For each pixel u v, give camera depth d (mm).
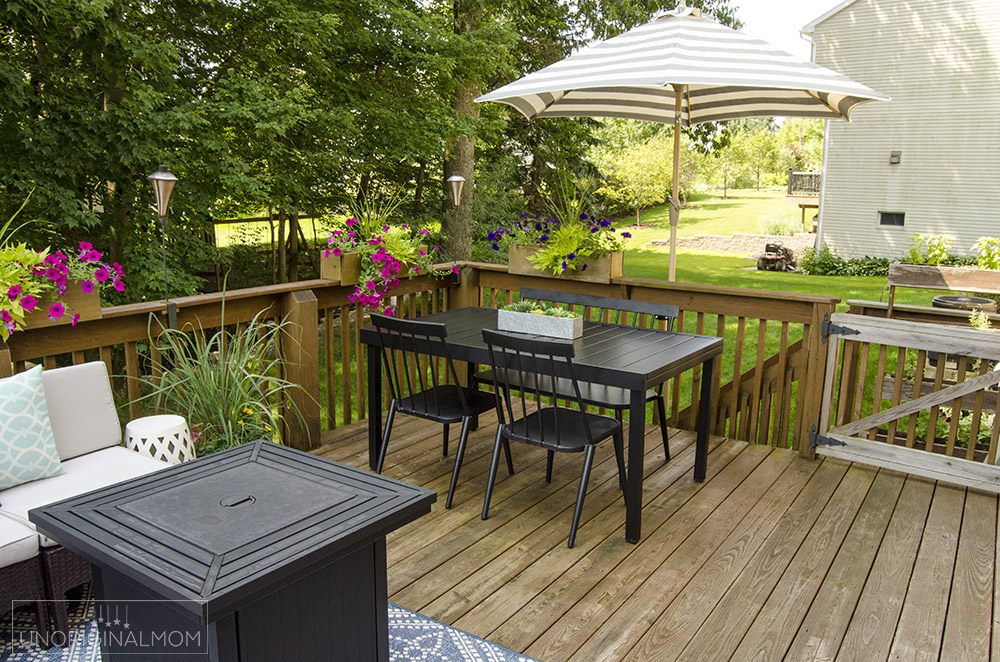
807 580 2613
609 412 4641
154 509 1730
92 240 7625
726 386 4277
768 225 21625
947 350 3406
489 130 10484
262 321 3629
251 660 1508
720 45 3475
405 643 2201
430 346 3162
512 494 3326
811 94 4145
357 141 9250
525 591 2516
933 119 14422
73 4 5984
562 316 3264
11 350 2658
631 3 12242
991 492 3418
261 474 1960
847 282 14250
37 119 6500
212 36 7996
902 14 14336
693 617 2373
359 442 3955
